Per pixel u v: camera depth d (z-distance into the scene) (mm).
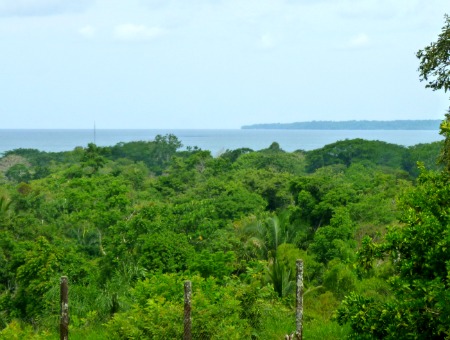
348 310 10539
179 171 71938
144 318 13312
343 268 25516
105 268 28266
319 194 42688
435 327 9266
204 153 75750
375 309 10328
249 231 34531
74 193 42031
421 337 9391
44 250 27406
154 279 15883
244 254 32500
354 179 66188
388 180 58781
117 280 24062
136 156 114312
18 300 26875
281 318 15930
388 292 22547
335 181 44188
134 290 15594
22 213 39438
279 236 33281
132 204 51219
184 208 34219
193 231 33156
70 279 26672
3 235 32469
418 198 10812
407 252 10312
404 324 9391
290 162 91562
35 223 36969
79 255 29938
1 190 52750
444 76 16953
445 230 9578
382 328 10039
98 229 36469
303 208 41469
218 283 21438
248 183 61750
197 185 63562
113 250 28516
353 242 34125
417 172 88188
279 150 111562
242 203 50156
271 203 60750
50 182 64438
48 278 26359
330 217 40719
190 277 16359
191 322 12430
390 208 42531
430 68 16859
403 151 94438
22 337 15383
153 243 26094
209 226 32844
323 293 24766
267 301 15961
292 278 24266
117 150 114938
